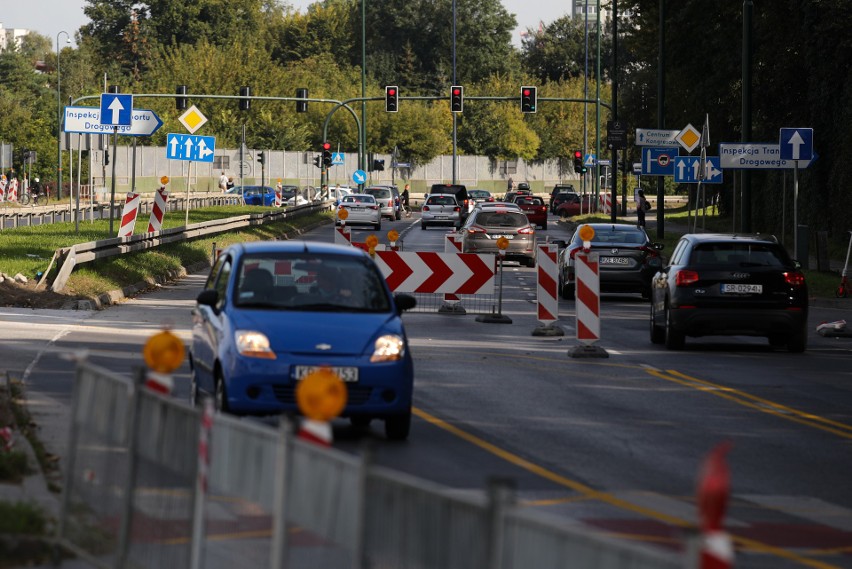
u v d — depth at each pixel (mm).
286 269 36094
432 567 12242
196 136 113688
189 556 16906
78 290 73438
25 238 110000
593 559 10742
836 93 128500
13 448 28469
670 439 35406
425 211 186500
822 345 63500
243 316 34469
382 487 12984
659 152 144125
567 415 39219
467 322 69500
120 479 19156
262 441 15336
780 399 43812
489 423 37406
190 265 103688
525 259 115312
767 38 142125
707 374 50375
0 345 52219
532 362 52625
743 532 25000
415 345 57594
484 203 119500
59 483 26422
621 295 95875
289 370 33062
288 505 14695
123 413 19203
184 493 17141
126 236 91188
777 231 145000
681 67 160875
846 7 123438
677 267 59656
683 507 26750
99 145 111000
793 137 91812
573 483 29000
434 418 38125
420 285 70000
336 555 13727
